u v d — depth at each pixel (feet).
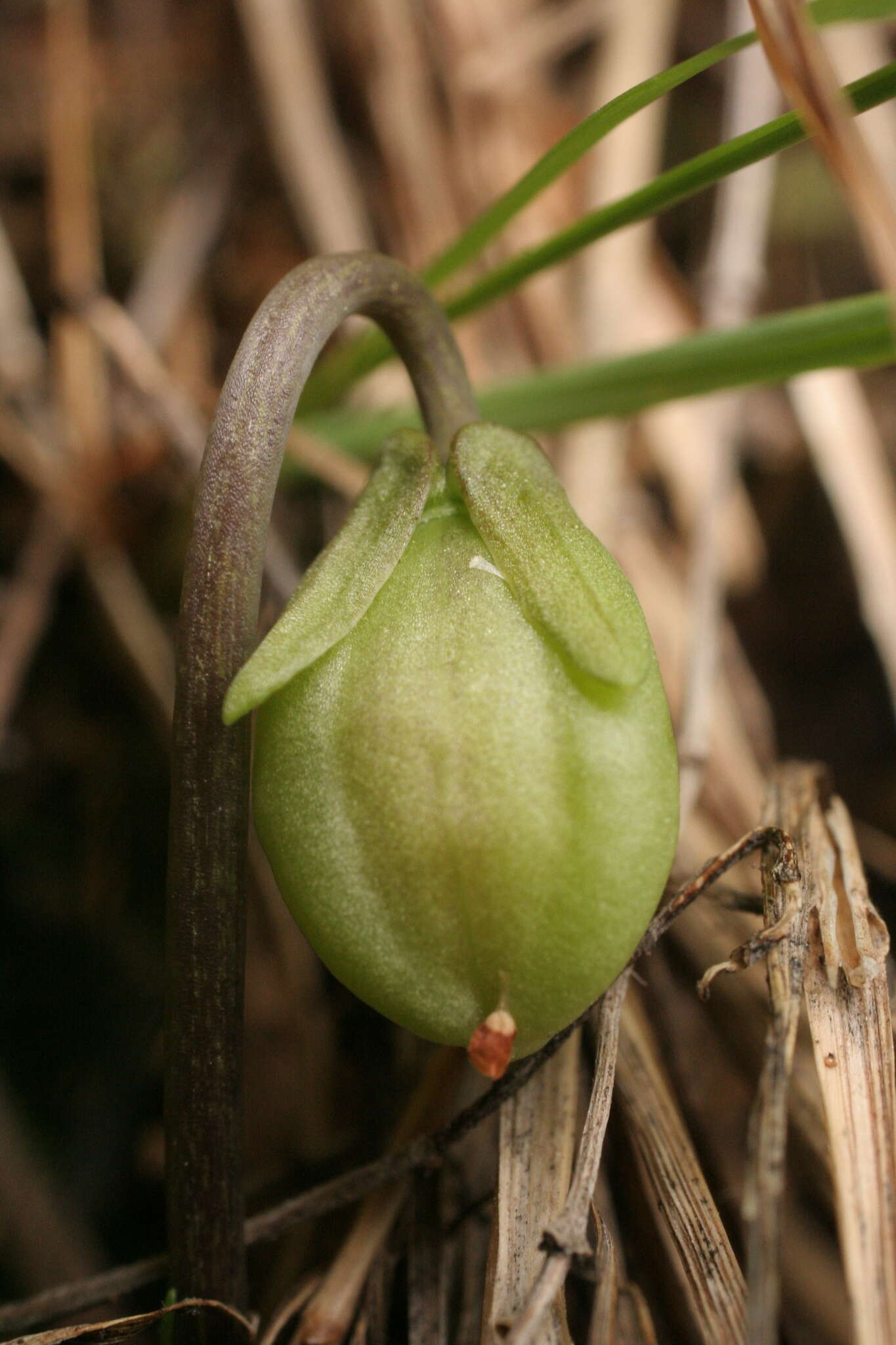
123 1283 0.20
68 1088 0.26
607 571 0.19
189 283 0.32
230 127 0.33
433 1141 0.20
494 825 0.18
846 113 0.18
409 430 0.19
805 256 0.35
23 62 0.33
